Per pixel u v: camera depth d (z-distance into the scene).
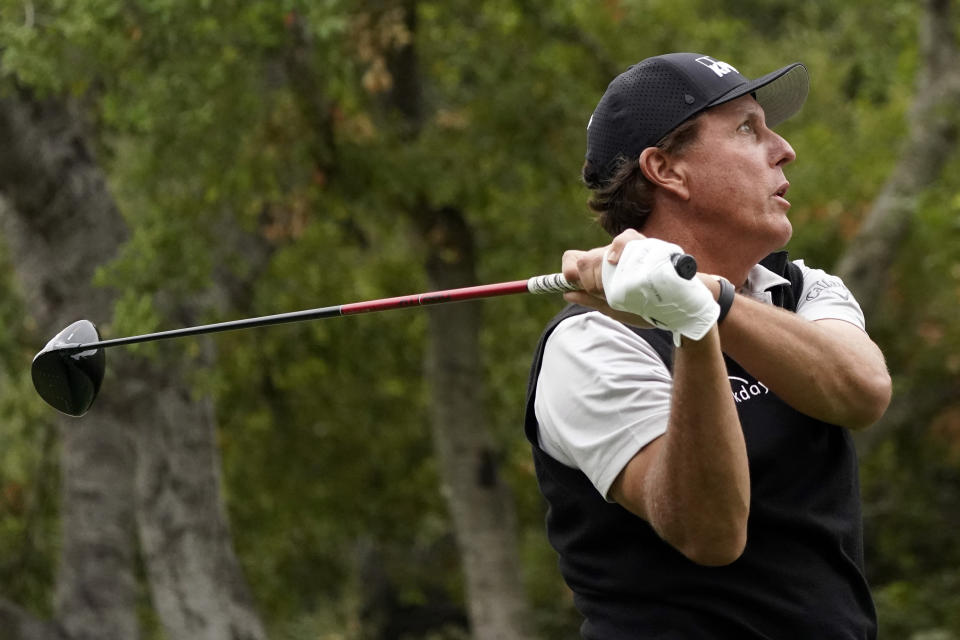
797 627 7.00
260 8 25.92
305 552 44.06
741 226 7.42
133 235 28.50
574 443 6.99
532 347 39.72
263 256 34.81
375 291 39.69
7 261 35.09
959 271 37.62
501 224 34.97
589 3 35.44
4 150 26.84
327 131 30.58
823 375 6.81
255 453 41.19
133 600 29.81
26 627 28.62
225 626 29.69
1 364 35.06
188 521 29.47
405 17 31.84
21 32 23.56
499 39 33.47
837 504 7.22
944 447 43.12
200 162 29.12
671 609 7.06
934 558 47.47
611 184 7.65
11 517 36.84
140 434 29.16
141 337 8.58
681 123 7.41
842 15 47.09
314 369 40.03
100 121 32.62
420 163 30.97
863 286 34.66
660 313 6.07
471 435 35.59
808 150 40.28
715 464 6.26
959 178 37.88
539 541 48.38
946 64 35.16
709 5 50.06
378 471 42.94
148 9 24.69
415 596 56.31
